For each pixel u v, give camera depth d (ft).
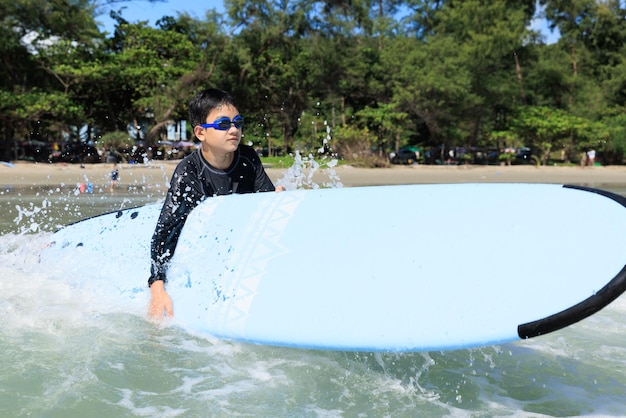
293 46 98.73
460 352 7.17
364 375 6.42
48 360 6.62
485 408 5.67
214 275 7.57
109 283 9.14
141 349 7.03
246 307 7.03
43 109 80.74
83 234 10.73
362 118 100.53
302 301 6.64
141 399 5.69
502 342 5.38
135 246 9.33
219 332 7.16
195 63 99.04
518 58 120.88
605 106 123.03
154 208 9.89
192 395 5.80
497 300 5.51
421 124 114.01
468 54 104.99
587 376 6.53
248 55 94.07
